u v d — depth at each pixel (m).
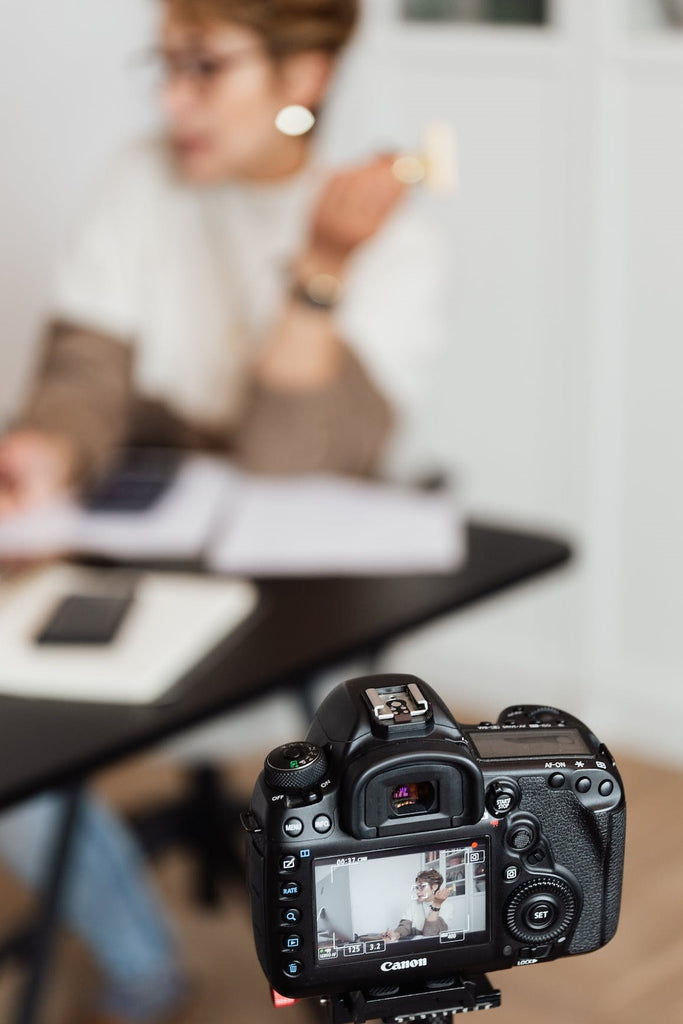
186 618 1.15
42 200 2.57
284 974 0.47
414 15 2.42
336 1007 0.48
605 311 2.32
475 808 0.48
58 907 1.46
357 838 0.47
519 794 0.49
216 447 1.75
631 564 2.43
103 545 1.33
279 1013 1.65
